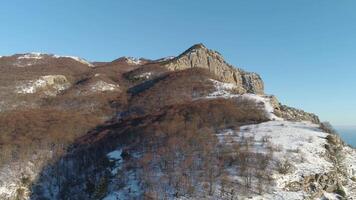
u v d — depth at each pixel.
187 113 82.69
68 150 78.06
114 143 75.25
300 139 65.81
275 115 85.31
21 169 71.00
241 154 58.94
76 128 88.94
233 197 49.97
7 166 71.19
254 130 71.44
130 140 73.88
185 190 52.66
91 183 66.81
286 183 53.44
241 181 53.41
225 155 60.22
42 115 95.00
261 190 51.25
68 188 68.81
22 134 82.19
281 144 63.19
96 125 92.50
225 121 78.38
